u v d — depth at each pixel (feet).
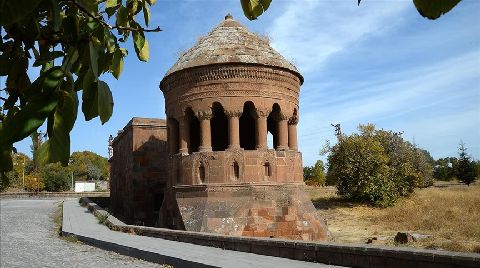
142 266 46.03
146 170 101.04
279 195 65.21
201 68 65.87
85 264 48.47
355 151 127.24
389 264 35.35
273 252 45.29
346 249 38.55
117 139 123.13
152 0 8.87
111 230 76.28
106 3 8.46
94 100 5.90
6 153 6.00
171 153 71.26
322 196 145.07
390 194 122.21
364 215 109.40
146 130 102.27
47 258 53.42
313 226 66.39
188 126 68.90
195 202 64.59
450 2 4.43
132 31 8.57
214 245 52.85
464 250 56.80
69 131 5.46
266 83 66.44
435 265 32.14
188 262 42.60
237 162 64.13
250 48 67.51
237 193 63.31
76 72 6.61
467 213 94.53
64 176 252.83
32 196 211.41
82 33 6.81
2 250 60.95
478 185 208.74
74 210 120.78
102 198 153.69
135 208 98.89
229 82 65.21
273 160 65.72
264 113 65.92
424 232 76.95
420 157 177.47
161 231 63.26
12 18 4.39
